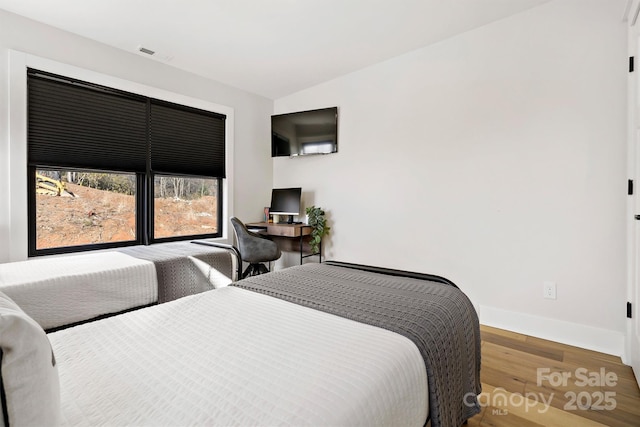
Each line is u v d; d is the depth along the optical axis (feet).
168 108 10.66
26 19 7.73
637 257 6.30
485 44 8.83
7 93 7.46
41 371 1.85
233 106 12.65
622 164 7.13
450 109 9.52
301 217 13.47
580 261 7.65
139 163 9.95
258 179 13.73
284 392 2.41
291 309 4.16
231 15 7.93
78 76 8.54
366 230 11.59
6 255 7.53
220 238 12.35
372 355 2.96
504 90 8.59
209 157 11.91
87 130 8.82
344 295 4.67
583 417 5.13
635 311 6.46
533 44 8.13
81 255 8.07
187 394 2.41
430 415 3.26
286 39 9.20
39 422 1.82
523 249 8.40
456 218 9.50
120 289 6.67
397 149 10.70
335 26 8.62
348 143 11.97
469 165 9.21
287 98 13.78
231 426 2.06
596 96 7.38
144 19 7.97
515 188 8.48
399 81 10.55
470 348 4.48
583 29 7.49
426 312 4.00
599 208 7.40
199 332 3.49
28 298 5.52
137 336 3.40
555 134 7.89
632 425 4.96
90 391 2.47
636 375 6.17
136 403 2.32
